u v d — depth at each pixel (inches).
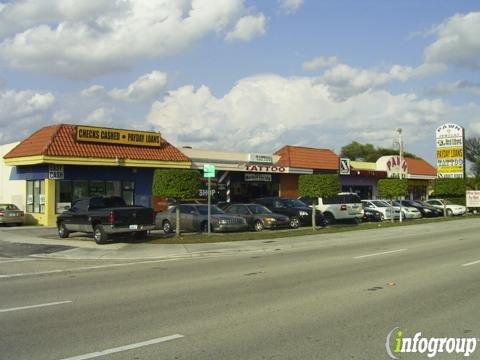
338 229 1124.5
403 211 1566.2
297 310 348.5
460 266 557.3
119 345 272.8
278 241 887.7
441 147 2039.9
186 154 1562.5
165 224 1067.9
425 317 325.1
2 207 1293.1
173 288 448.5
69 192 1315.2
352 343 269.7
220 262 641.0
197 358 247.8
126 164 1366.9
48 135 1316.4
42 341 284.2
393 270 531.8
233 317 331.0
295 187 1868.8
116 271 581.6
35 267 629.3
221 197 1625.2
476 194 1894.7
